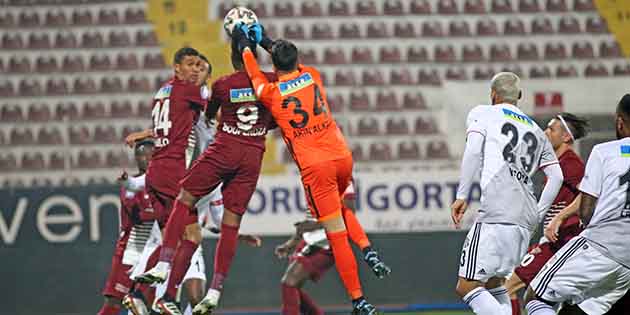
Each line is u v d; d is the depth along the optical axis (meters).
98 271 39.66
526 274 25.98
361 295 23.34
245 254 39.88
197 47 44.34
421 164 42.50
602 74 44.03
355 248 40.03
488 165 22.41
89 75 44.06
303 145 23.17
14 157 42.59
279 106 23.09
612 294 21.27
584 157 42.16
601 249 20.88
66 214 39.69
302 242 30.61
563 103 43.19
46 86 43.75
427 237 40.56
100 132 43.19
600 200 20.98
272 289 39.88
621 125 21.36
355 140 42.94
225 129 24.19
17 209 39.50
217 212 27.88
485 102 43.34
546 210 23.33
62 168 42.59
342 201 24.16
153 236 28.16
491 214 22.33
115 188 39.94
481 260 22.30
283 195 40.38
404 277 40.28
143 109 43.66
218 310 39.47
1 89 43.62
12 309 39.31
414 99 43.66
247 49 23.66
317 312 31.80
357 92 43.78
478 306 22.41
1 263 39.38
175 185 26.53
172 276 25.17
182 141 26.70
